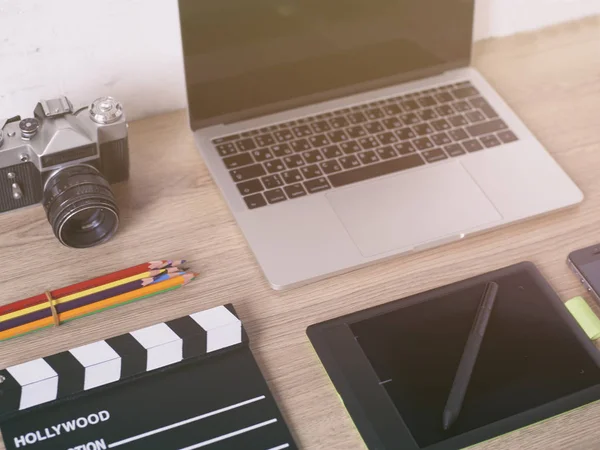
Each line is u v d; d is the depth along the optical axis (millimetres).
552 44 1170
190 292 847
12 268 858
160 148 998
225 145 958
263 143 964
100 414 739
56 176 849
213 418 740
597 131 1033
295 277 840
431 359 787
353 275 862
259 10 908
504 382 770
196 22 889
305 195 914
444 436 729
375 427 733
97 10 931
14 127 836
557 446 732
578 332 813
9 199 881
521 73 1119
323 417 752
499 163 959
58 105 848
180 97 1062
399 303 836
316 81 997
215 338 791
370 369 778
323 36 960
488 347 799
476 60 1141
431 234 884
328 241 872
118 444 719
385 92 1035
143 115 1058
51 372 762
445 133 989
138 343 787
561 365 786
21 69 948
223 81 947
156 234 898
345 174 938
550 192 932
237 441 725
